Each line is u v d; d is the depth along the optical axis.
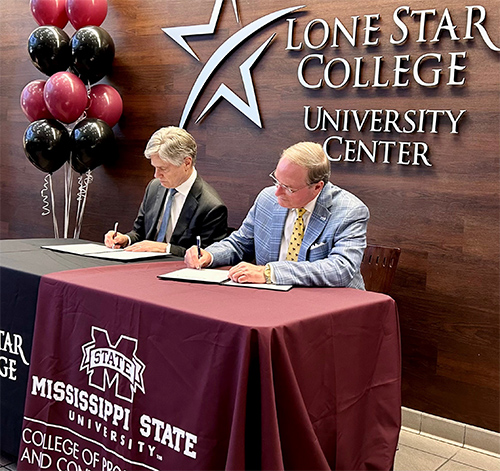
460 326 2.92
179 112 3.88
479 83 2.82
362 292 2.19
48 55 3.82
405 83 3.02
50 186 4.30
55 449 2.17
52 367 2.16
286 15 3.39
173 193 3.13
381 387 2.13
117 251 2.84
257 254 2.57
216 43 3.68
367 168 3.16
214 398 1.69
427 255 2.99
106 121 3.96
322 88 3.29
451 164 2.91
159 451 1.84
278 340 1.65
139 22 4.02
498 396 2.83
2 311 2.38
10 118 4.84
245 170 3.62
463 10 2.85
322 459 1.73
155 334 1.85
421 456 2.75
